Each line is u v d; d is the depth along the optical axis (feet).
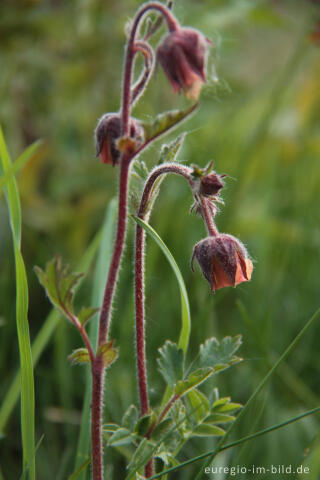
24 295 1.40
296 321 1.90
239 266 1.41
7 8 2.06
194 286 1.86
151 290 1.93
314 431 1.65
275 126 2.47
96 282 1.55
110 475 1.52
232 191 2.13
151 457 1.41
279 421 1.65
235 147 2.44
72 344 1.81
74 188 2.29
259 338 1.64
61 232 2.13
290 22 2.22
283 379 1.69
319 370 1.80
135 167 1.42
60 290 1.34
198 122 2.39
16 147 2.22
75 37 2.19
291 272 2.11
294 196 2.40
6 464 1.64
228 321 1.92
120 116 1.40
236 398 1.73
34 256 2.04
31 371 1.40
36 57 2.15
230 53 2.23
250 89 2.55
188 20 2.00
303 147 2.48
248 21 2.24
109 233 1.59
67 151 2.35
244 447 1.50
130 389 1.73
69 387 1.73
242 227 2.10
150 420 1.38
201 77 1.36
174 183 2.20
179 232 2.04
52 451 1.66
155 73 1.37
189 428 1.41
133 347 1.78
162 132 1.34
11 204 1.42
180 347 1.43
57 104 2.34
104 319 1.37
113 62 2.28
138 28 1.37
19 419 1.71
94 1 2.14
